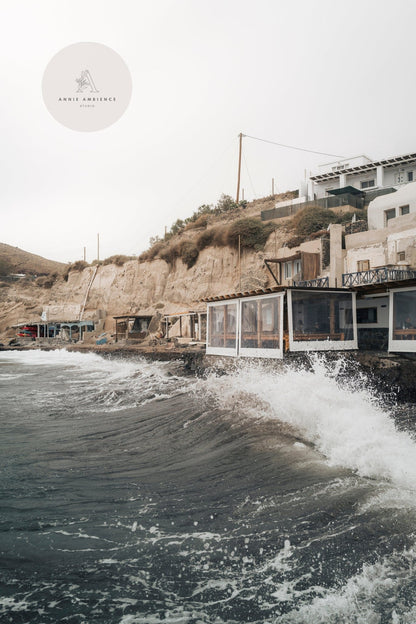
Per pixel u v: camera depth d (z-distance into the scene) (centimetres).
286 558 425
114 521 515
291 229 4025
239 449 802
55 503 573
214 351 1961
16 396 1580
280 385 1241
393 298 1470
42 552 442
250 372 1569
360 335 1764
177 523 508
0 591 375
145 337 4472
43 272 12131
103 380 2008
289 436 852
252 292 1636
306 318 1533
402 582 381
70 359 3738
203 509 546
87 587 381
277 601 359
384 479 617
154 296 5275
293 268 3155
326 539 457
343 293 1608
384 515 500
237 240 4362
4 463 759
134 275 5716
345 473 647
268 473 668
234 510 540
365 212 3762
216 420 1022
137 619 338
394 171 4319
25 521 516
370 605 352
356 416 927
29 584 386
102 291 6250
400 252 2525
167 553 438
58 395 1588
